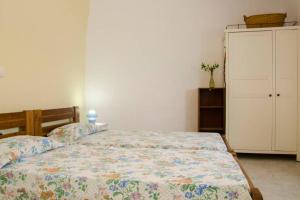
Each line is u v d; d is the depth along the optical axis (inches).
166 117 176.7
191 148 99.3
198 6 171.9
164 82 176.1
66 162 75.9
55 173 65.9
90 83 181.5
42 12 126.1
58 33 140.9
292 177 124.3
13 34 107.6
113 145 106.0
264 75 154.1
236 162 76.8
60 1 142.3
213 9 170.9
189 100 174.2
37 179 65.5
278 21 152.9
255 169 136.9
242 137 157.5
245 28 161.8
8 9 104.9
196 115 173.8
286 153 154.2
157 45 175.8
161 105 176.9
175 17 173.8
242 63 155.9
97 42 180.7
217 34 170.9
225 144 105.6
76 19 162.9
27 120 108.6
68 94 152.6
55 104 138.0
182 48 173.8
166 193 59.2
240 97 156.8
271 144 155.2
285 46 151.6
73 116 148.9
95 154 86.4
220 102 169.8
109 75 180.7
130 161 77.6
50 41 133.2
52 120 126.3
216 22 170.7
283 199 99.8
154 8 175.3
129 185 60.8
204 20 171.6
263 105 155.0
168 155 84.8
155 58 176.1
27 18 115.6
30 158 79.6
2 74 100.5
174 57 174.6
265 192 106.3
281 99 153.2
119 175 64.4
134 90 178.9
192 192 58.1
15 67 108.9
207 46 171.8
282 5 165.2
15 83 108.9
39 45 124.1
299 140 150.5
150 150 92.9
